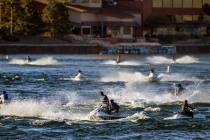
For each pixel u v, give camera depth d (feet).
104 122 331.57
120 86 514.68
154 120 337.52
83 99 420.77
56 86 513.04
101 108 343.05
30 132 307.99
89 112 360.48
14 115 347.56
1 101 376.48
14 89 489.67
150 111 367.45
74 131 310.04
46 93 461.78
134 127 319.47
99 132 307.78
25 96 440.04
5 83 533.55
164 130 312.91
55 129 314.35
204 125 324.60
